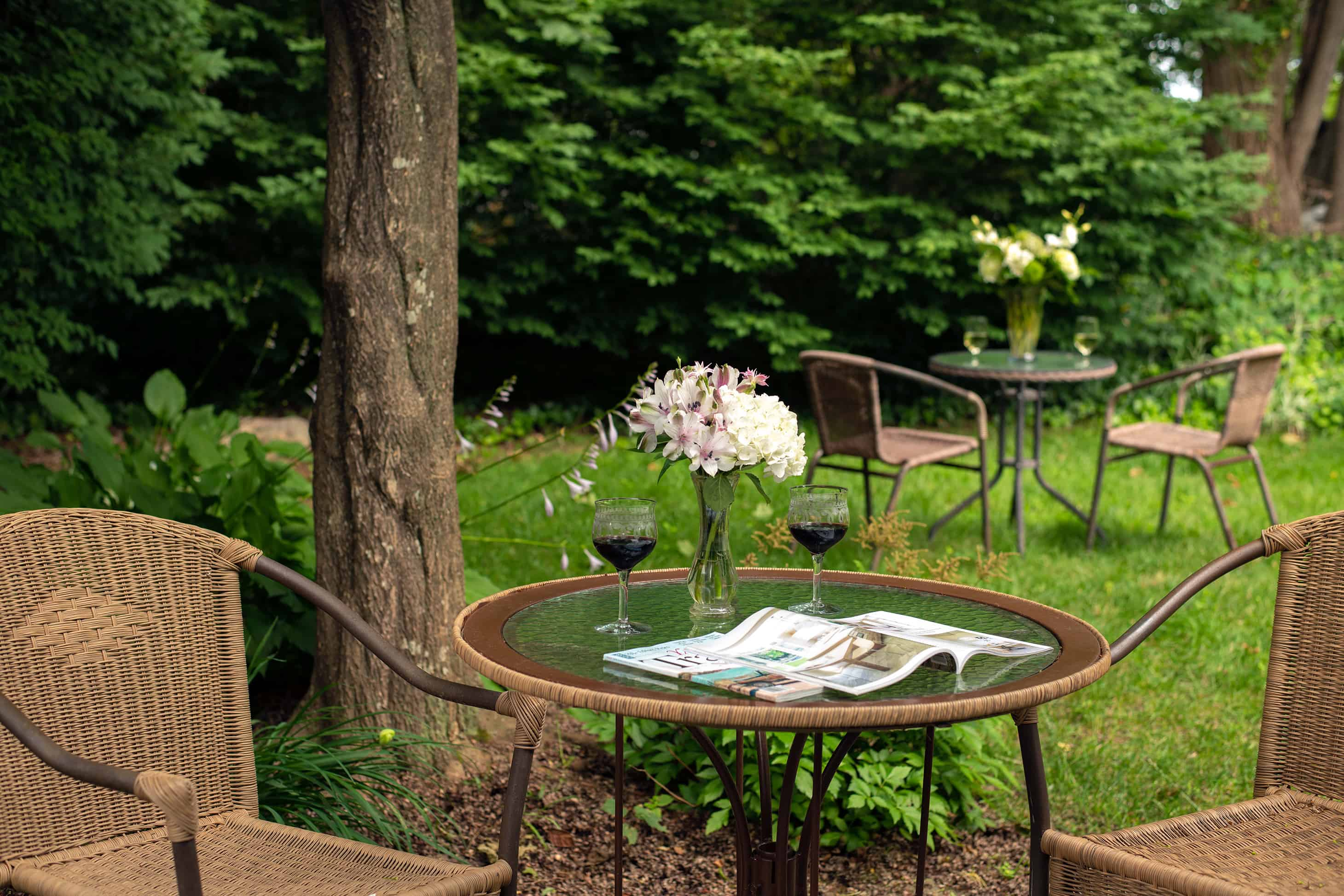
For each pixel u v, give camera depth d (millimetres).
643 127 10352
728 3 9914
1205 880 1594
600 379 11492
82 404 4582
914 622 1922
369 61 2908
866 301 10844
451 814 2906
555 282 10484
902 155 9984
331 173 2994
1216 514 6738
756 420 1988
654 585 2371
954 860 2820
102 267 8352
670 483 7406
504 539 3875
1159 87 11852
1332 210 14180
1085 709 3791
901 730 2928
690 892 2623
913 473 7895
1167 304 10609
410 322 3000
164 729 2006
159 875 1802
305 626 3457
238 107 9938
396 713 3049
